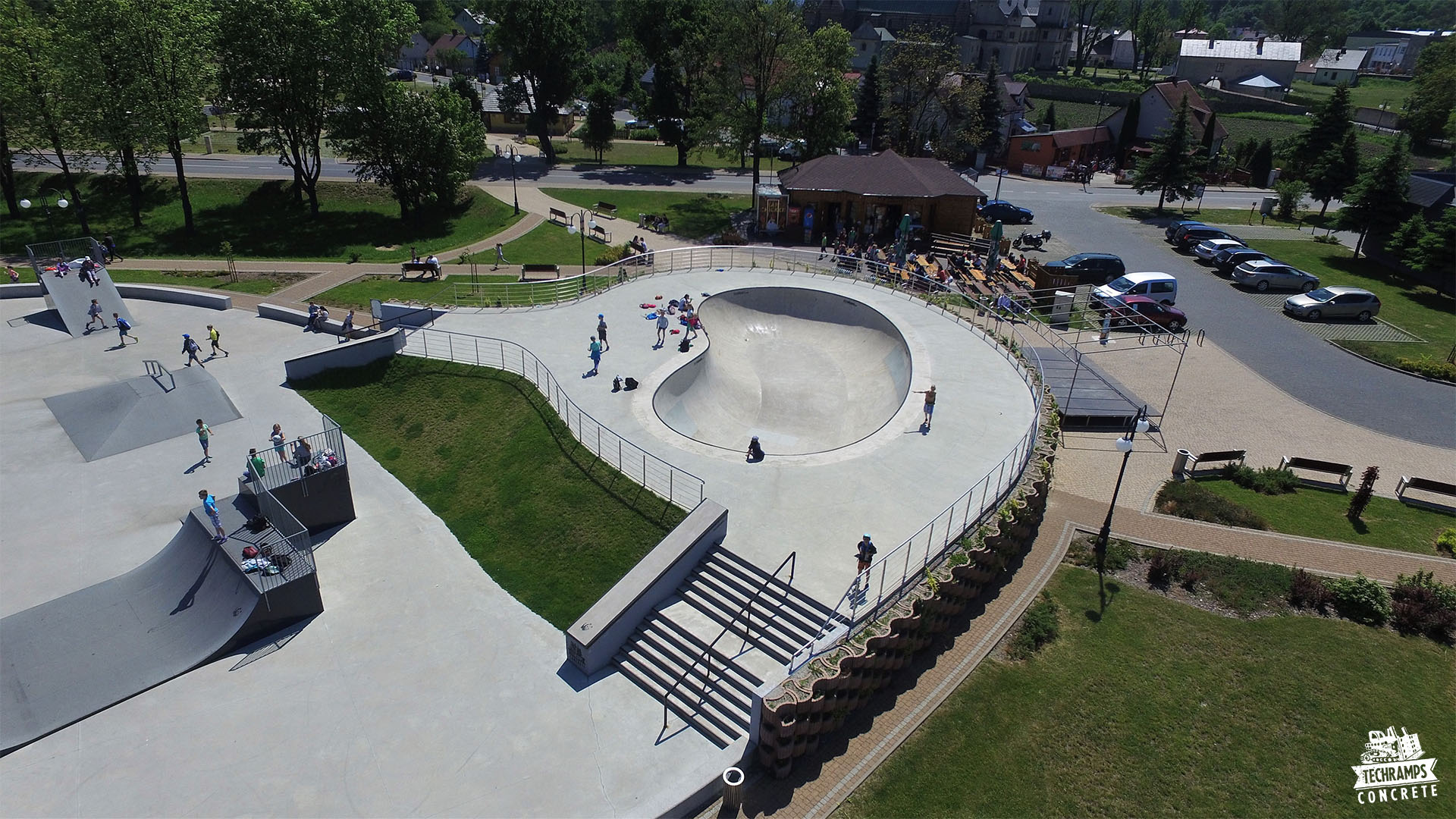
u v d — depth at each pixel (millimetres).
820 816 15977
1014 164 82250
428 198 62062
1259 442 30500
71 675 19125
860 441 26562
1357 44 190250
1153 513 25734
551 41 74188
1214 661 19781
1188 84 86000
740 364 36375
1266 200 65875
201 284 44750
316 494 24516
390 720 18234
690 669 18906
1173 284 43438
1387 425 31891
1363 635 20703
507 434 28094
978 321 37938
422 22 151875
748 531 21734
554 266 47094
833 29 66875
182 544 22859
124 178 59781
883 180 52156
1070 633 20562
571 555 22922
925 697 18688
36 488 26344
